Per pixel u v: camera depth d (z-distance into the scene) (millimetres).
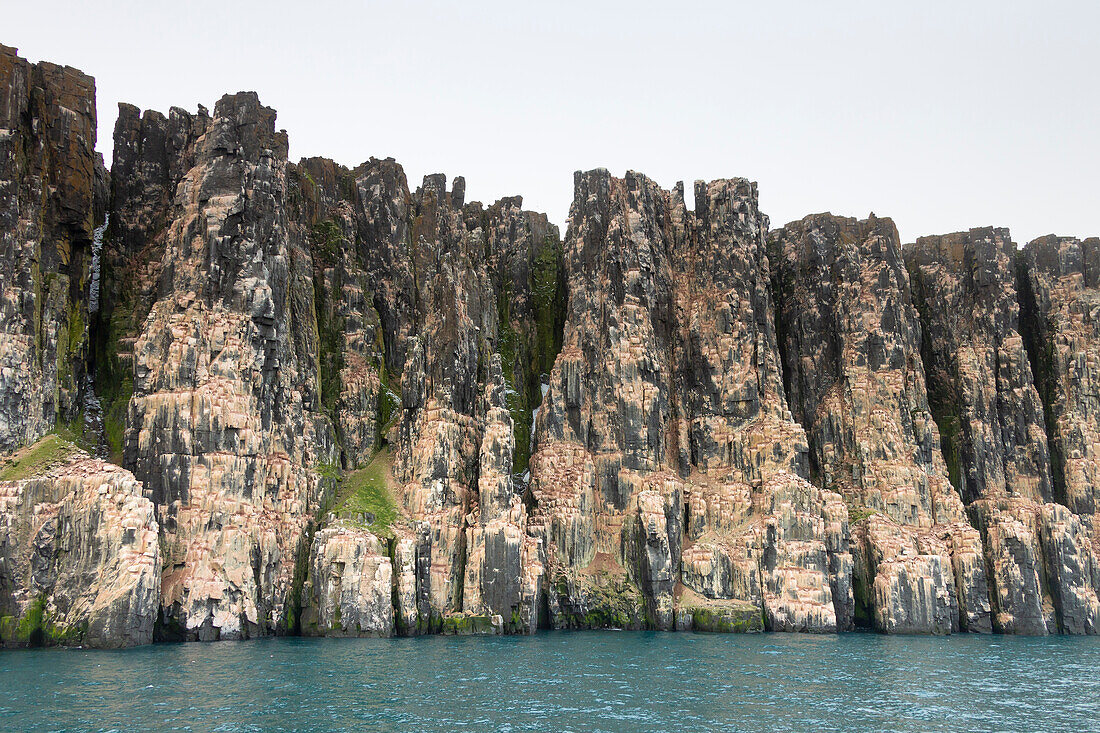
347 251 140125
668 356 147500
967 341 156000
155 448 104312
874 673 88062
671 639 112750
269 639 102312
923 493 140250
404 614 109062
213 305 111500
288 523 111250
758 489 135625
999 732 66125
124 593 92312
